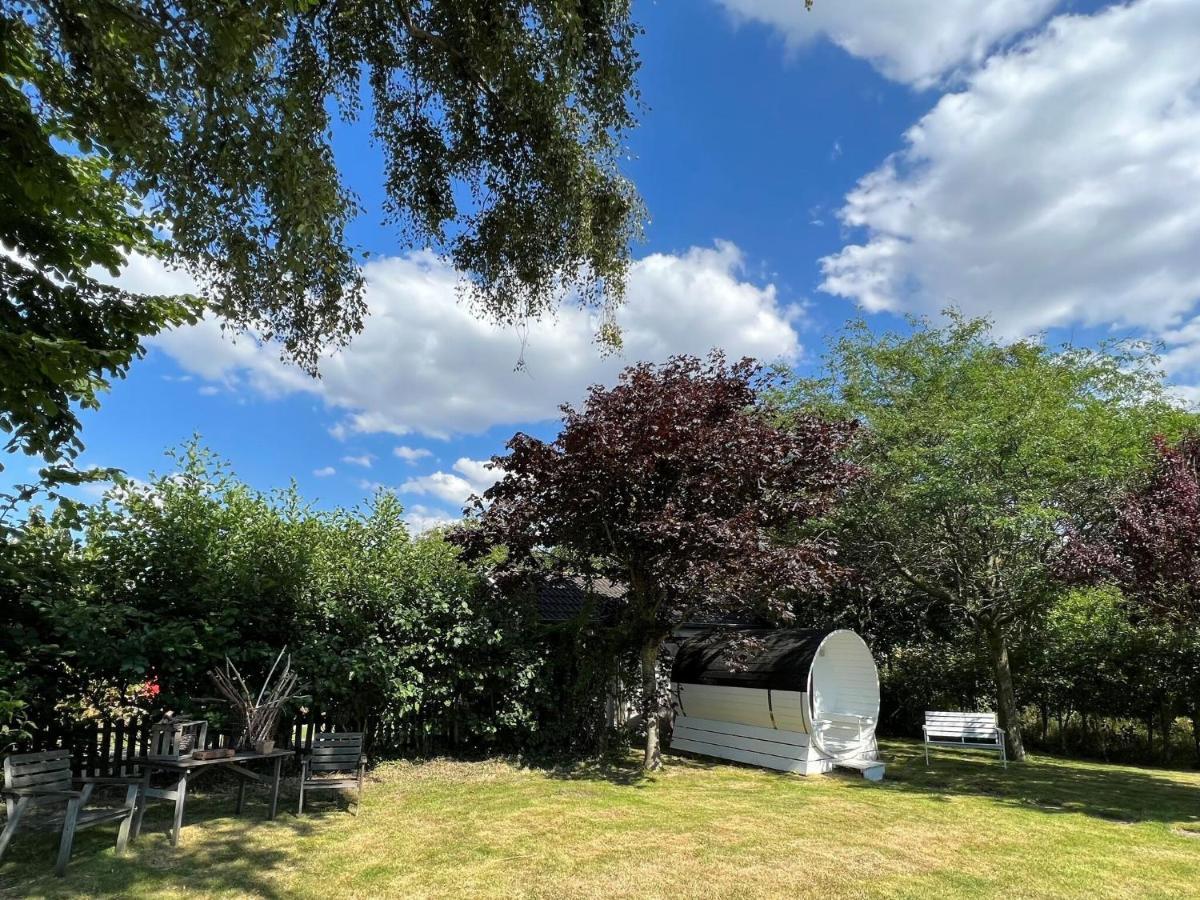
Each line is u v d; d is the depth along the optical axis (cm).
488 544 989
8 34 428
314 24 666
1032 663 1379
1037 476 1049
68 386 546
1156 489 915
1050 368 1223
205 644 799
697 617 1295
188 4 416
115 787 773
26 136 454
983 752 1333
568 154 770
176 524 838
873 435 1231
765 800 821
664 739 1311
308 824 662
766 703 1069
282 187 512
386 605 995
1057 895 508
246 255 585
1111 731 1320
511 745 1096
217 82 445
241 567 867
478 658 1053
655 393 980
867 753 1055
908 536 1226
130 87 441
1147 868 575
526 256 857
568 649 1134
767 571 925
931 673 1527
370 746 979
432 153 816
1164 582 829
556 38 658
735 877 536
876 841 645
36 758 539
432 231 861
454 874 527
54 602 711
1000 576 1203
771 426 1095
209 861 541
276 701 712
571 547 1019
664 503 962
